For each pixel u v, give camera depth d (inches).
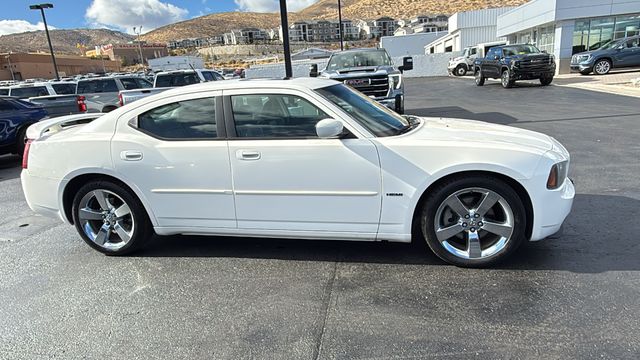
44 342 113.5
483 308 117.1
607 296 118.7
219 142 144.6
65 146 158.6
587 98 530.9
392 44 2090.3
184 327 116.6
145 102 153.9
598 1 847.1
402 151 133.0
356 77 374.0
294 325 114.8
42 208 167.9
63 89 633.0
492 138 136.3
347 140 135.9
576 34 887.1
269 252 159.8
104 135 155.2
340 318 116.7
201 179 147.6
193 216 152.5
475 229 136.7
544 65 705.0
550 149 134.0
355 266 145.0
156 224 156.9
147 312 125.0
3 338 116.0
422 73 1529.3
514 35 1218.0
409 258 148.0
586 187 209.9
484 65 833.5
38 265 160.2
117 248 162.9
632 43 784.9
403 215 136.9
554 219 133.3
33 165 164.6
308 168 138.1
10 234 195.3
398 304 121.5
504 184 131.3
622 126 347.9
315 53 2415.1
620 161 251.0
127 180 153.7
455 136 137.6
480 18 1573.6
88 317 124.0
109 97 598.9
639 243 148.5
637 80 603.2
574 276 130.1
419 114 504.7
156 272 149.5
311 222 143.4
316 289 132.1
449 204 135.5
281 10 326.3
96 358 106.1
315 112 140.2
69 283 145.0
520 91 676.7
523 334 105.7
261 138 142.3
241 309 123.7
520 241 134.1
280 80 151.7
